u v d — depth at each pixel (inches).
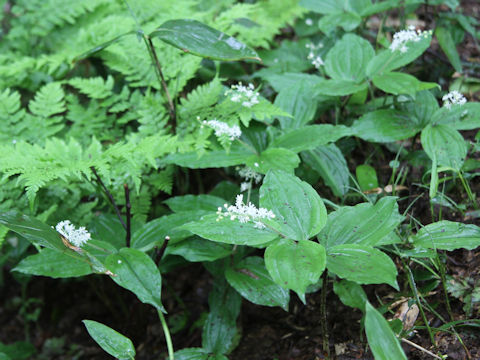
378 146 27.4
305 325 23.8
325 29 28.5
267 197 18.7
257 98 24.7
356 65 26.0
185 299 29.2
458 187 24.1
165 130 26.2
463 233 19.6
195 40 22.2
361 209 19.2
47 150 22.9
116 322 31.0
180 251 21.9
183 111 26.2
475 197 23.7
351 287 20.8
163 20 29.9
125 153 21.5
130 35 29.0
